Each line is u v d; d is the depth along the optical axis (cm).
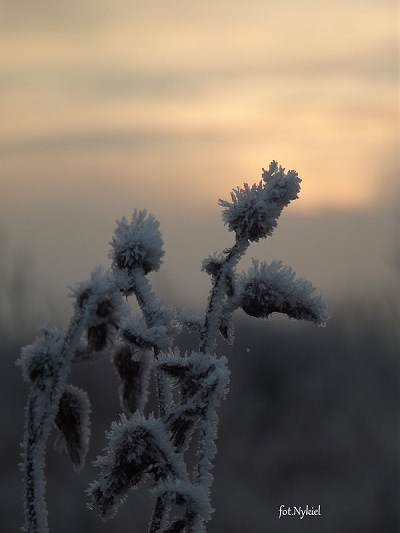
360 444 991
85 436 125
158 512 118
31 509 115
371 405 1065
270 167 127
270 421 1120
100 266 120
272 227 125
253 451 1020
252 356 1215
